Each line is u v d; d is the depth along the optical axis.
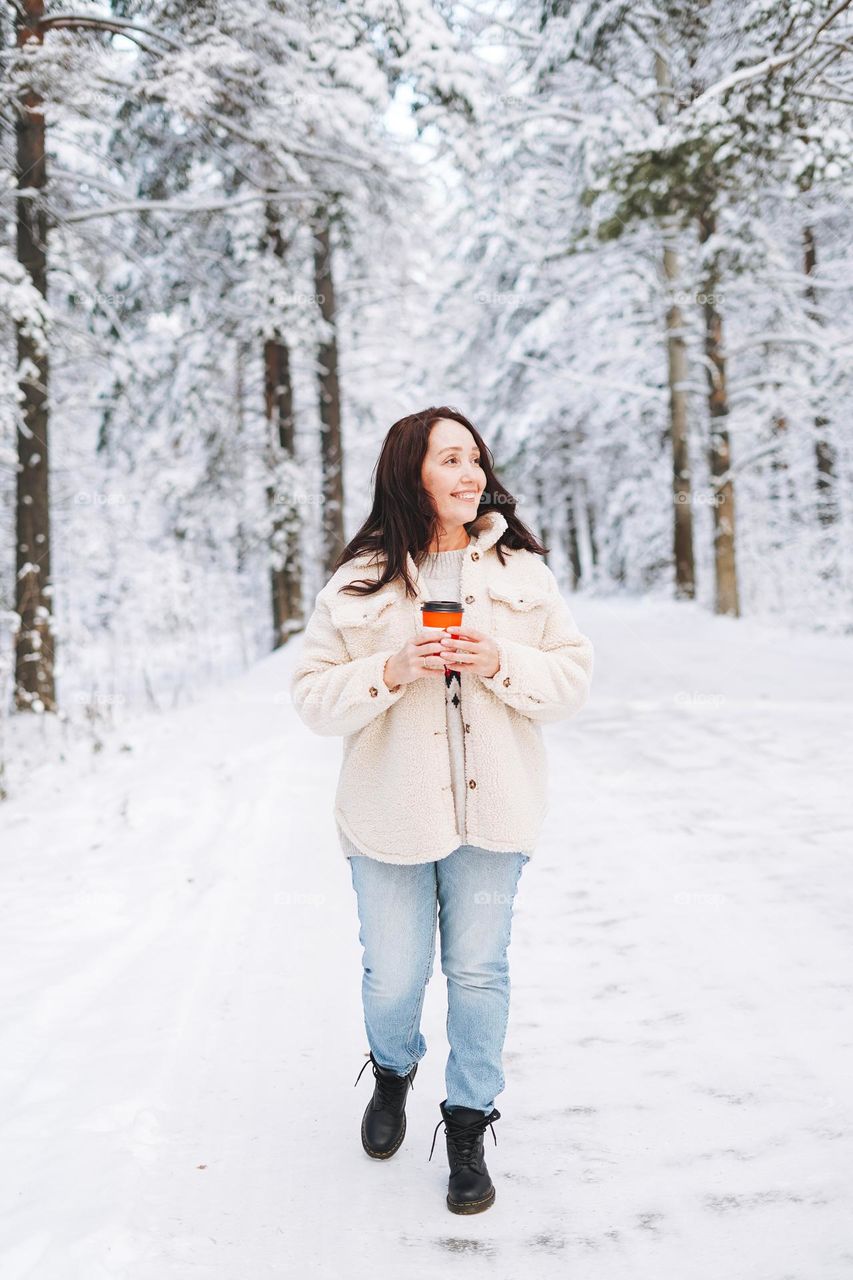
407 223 16.38
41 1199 2.23
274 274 15.92
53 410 14.41
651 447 24.59
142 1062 2.89
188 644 14.89
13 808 6.60
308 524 18.38
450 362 25.88
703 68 11.62
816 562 16.77
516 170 18.62
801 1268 2.00
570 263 20.27
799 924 3.80
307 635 2.45
